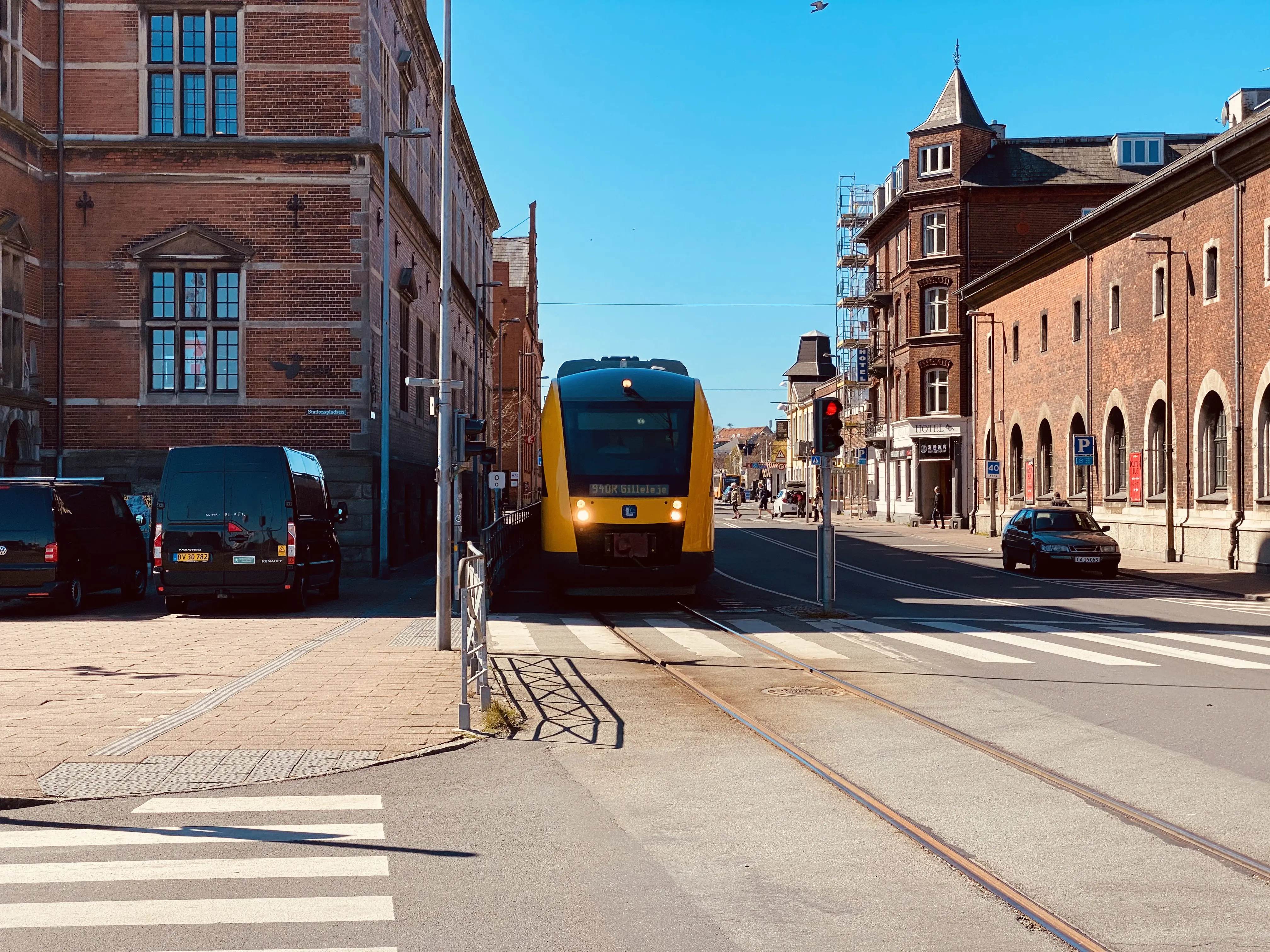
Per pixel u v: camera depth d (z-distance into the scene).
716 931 4.70
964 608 19.98
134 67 25.33
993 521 47.19
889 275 64.12
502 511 53.06
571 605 20.66
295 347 25.34
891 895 5.16
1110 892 5.18
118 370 25.06
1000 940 4.58
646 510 18.94
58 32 25.27
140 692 10.72
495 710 9.38
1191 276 31.11
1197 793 6.97
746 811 6.69
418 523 32.03
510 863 5.65
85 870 5.52
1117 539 35.94
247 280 25.30
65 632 15.76
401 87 30.80
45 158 25.22
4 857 5.75
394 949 4.48
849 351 72.00
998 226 57.66
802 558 34.91
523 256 88.12
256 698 10.44
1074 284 39.81
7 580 17.95
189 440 25.12
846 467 79.00
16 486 18.11
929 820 6.44
